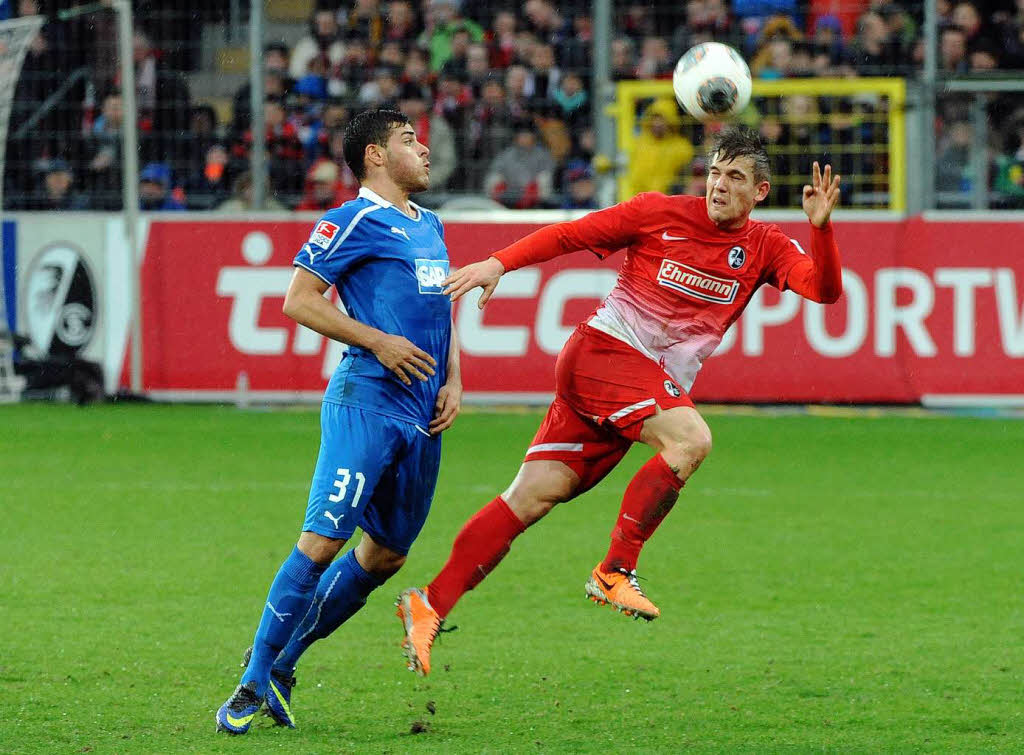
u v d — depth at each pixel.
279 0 53.88
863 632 21.88
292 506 31.89
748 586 25.03
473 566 17.98
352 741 16.31
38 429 42.59
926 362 45.41
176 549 27.55
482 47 49.03
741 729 16.94
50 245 47.25
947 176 47.97
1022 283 45.09
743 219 18.19
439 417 17.14
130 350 47.09
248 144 48.94
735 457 38.59
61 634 21.33
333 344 46.75
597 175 47.47
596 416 18.39
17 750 15.80
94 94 48.72
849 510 31.81
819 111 47.62
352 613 17.72
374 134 16.83
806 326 45.69
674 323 18.33
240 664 19.77
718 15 49.28
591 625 22.36
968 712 17.67
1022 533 29.45
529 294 46.19
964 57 48.94
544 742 16.33
